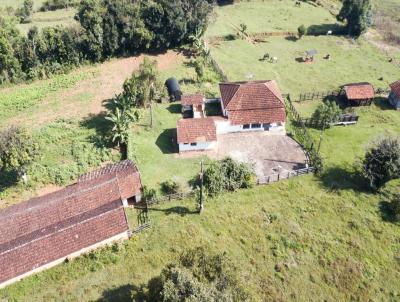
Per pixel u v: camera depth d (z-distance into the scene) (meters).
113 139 51.72
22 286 36.81
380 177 46.34
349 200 46.88
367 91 63.31
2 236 39.69
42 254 37.91
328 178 49.91
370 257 40.78
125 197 44.31
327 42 83.25
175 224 43.03
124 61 74.44
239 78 69.94
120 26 72.56
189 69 72.50
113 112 59.12
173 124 58.31
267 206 45.69
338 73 72.88
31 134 54.47
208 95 65.06
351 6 82.69
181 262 32.41
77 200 42.69
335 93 66.88
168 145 54.41
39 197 44.25
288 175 49.81
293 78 70.88
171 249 40.38
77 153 51.88
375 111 63.06
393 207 45.19
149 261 39.25
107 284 37.19
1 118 58.41
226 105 56.91
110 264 38.88
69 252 38.50
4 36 65.06
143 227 42.09
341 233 43.00
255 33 84.38
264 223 43.62
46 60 69.56
